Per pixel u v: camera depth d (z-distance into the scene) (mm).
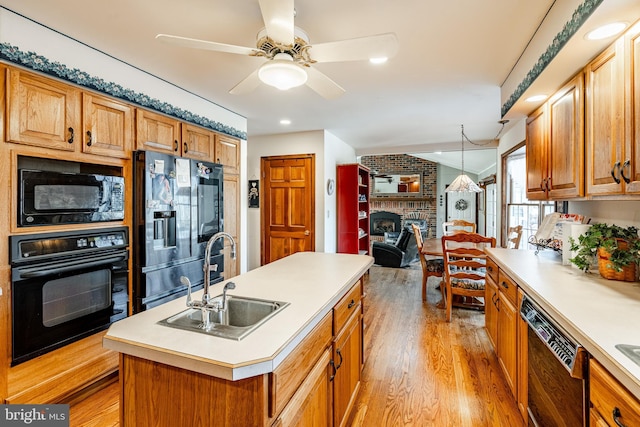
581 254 1876
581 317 1190
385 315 3656
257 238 5172
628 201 1858
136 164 2428
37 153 1863
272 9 1327
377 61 2391
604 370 961
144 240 2391
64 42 2006
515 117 2789
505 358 2166
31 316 1793
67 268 1963
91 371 2127
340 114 3838
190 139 3057
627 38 1352
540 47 1867
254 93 3102
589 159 1676
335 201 5301
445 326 3322
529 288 1606
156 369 1064
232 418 971
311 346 1287
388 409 1994
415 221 9836
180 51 2230
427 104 3451
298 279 1878
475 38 2053
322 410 1388
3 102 1707
